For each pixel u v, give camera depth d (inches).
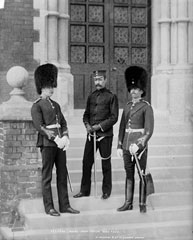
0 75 267.4
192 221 243.1
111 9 338.3
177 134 279.1
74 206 237.3
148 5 341.7
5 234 228.1
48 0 287.3
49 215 227.8
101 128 234.8
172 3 329.7
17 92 243.9
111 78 337.7
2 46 269.7
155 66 332.8
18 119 239.9
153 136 275.1
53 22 287.7
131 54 341.1
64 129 228.5
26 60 274.1
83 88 328.2
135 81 233.0
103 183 241.9
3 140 239.5
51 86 226.5
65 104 292.7
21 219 232.8
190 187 261.6
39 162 243.3
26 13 274.7
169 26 330.6
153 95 323.9
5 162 239.5
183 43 327.0
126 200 237.8
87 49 333.4
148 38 340.8
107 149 238.2
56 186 243.0
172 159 269.7
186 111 296.5
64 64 298.0
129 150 229.5
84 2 334.0
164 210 242.1
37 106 223.0
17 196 239.0
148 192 235.1
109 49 337.7
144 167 231.8
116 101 238.8
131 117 231.6
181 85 313.6
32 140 242.5
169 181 264.2
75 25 332.2
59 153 228.7
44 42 281.0
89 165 241.1
